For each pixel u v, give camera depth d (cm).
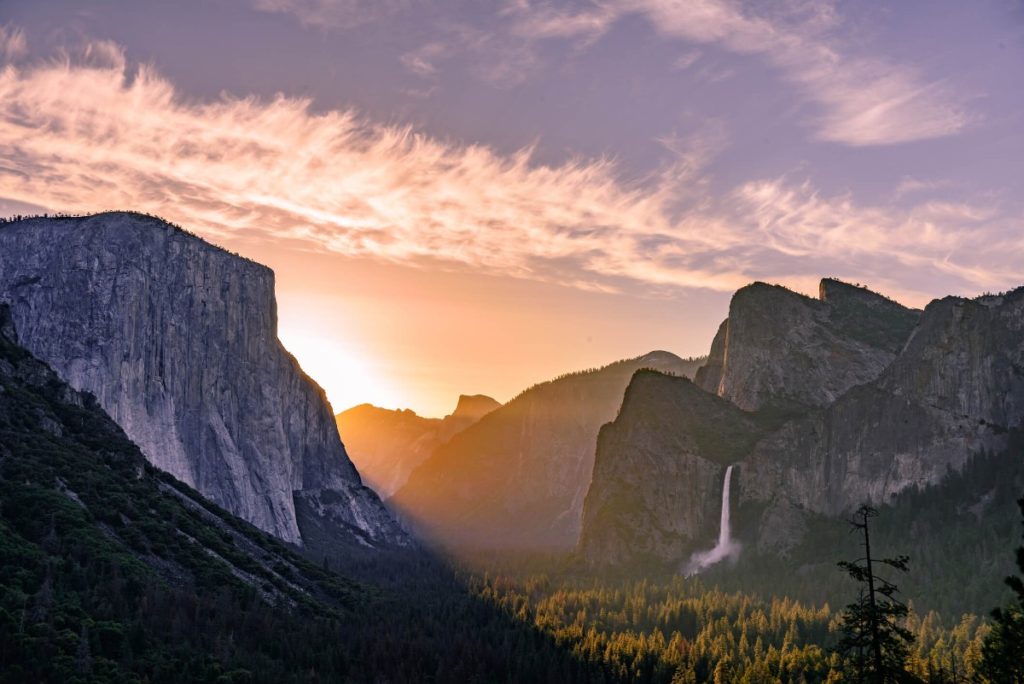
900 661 9306
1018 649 9025
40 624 17675
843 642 9456
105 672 17150
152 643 18700
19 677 16375
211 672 18212
